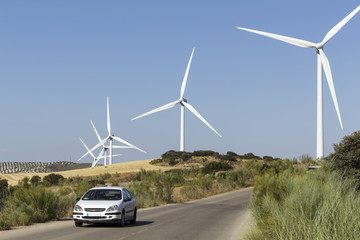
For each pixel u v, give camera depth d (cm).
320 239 698
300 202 1159
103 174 8862
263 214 1742
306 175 2212
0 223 1731
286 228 818
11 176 10206
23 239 1402
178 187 5003
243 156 11338
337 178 1845
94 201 1834
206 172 7125
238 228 1731
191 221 2025
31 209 2034
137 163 11512
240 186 5538
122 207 1803
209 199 3791
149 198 3350
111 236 1474
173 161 10675
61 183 6078
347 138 2405
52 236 1477
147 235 1507
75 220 1792
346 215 764
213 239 1414
